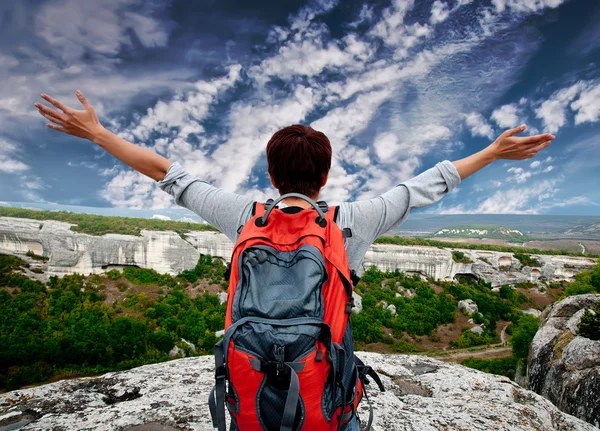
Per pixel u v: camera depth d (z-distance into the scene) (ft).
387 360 19.99
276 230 6.58
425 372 18.65
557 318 74.18
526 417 14.05
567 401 49.29
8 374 180.04
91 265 297.12
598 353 51.01
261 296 5.86
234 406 6.07
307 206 7.06
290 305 5.64
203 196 7.79
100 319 235.61
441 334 261.24
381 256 343.26
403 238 423.23
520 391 16.85
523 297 338.75
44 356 191.31
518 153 7.57
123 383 15.72
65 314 238.68
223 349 5.84
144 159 8.04
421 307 287.28
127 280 296.30
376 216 7.15
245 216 7.32
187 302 274.36
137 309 257.55
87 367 192.65
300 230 6.50
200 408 13.35
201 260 328.08
